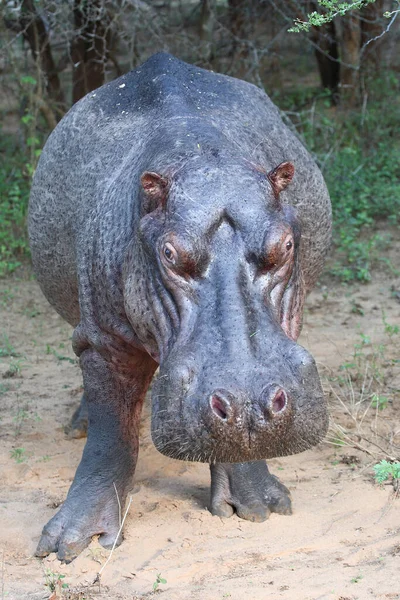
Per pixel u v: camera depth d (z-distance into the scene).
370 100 18.45
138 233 5.52
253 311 4.98
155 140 6.12
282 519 6.57
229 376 4.79
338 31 18.81
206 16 16.05
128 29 15.02
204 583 5.77
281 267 5.19
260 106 7.40
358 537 6.26
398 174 16.09
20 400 9.23
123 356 6.36
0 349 10.61
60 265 7.39
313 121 16.94
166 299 5.24
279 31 16.45
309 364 4.95
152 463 7.69
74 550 6.24
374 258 13.20
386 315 11.34
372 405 8.47
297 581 5.70
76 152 7.25
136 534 6.45
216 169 5.43
